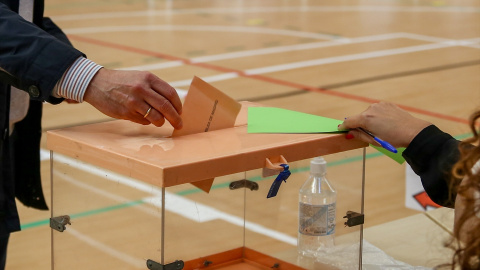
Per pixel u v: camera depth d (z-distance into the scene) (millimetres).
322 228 2324
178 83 7152
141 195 2047
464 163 1771
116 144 2121
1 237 2643
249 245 2363
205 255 2260
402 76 7723
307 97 6707
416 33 10578
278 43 9656
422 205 3264
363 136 2217
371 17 12195
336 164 2295
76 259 2197
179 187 2064
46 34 2248
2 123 2490
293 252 2348
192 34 10305
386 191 4562
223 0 14547
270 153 2113
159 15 12297
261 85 7180
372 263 2502
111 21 11492
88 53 8719
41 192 2707
